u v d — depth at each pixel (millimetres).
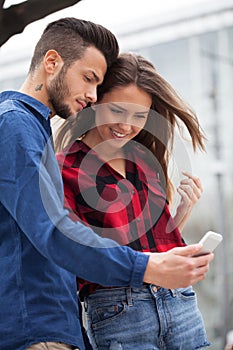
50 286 3545
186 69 19828
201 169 19562
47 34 3826
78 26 3797
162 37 19281
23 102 3650
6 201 3377
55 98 3770
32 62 3859
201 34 19188
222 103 20312
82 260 3258
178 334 4145
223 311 19219
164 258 3348
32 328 3471
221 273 19547
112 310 4055
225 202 20016
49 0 3824
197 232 19203
